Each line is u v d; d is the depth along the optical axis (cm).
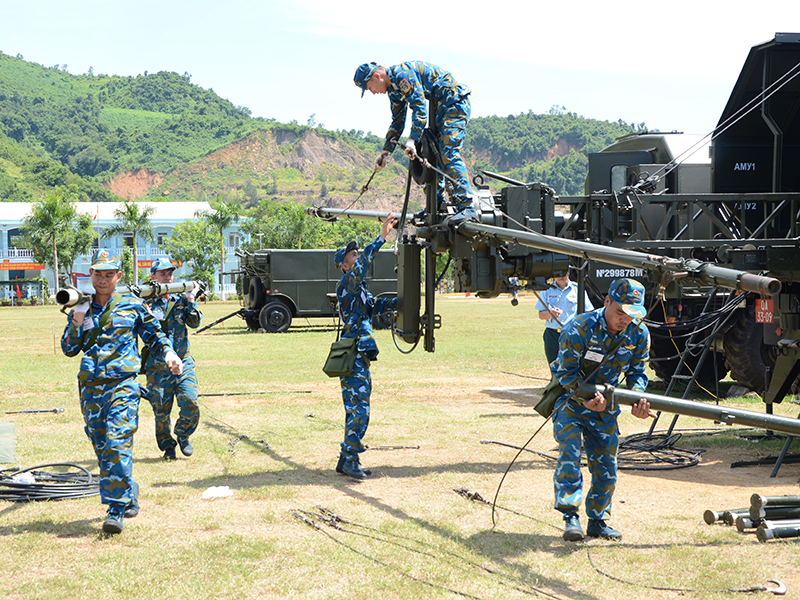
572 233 901
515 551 510
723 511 572
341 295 734
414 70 741
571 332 518
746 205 938
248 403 1159
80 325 554
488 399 1196
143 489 670
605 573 470
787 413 1036
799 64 863
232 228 7912
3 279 8044
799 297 812
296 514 593
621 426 992
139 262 7956
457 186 743
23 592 438
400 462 774
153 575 465
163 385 780
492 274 737
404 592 440
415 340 812
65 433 912
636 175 1195
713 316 938
